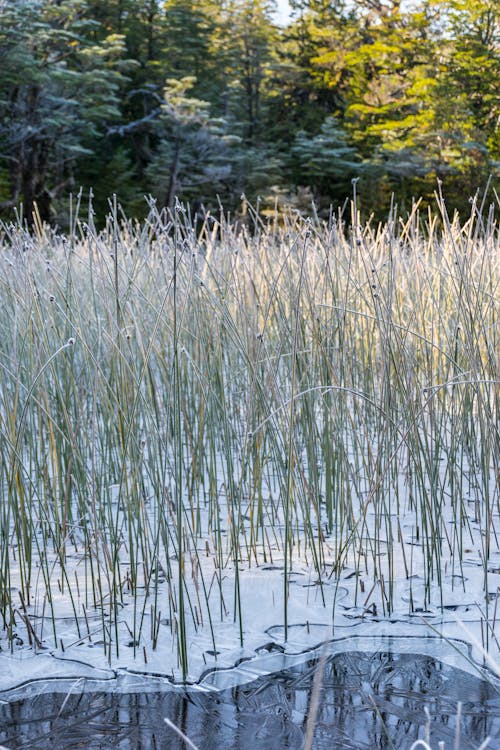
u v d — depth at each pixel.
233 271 2.43
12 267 2.24
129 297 2.19
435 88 18.17
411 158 17.58
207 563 2.00
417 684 1.48
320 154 19.72
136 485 1.88
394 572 1.95
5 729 1.35
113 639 1.64
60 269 2.67
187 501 2.36
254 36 22.61
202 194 19.38
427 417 2.41
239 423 2.43
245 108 22.95
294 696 1.45
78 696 1.45
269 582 1.90
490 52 18.66
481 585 1.87
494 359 1.94
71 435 1.93
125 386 1.96
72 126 17.27
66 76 16.36
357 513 2.30
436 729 1.34
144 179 21.36
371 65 22.05
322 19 23.38
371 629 1.68
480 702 1.42
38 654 1.59
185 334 2.37
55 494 2.04
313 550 1.88
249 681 1.50
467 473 2.47
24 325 2.09
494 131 18.66
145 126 20.61
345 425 2.34
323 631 1.68
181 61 23.09
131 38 22.88
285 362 2.39
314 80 22.42
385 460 1.96
